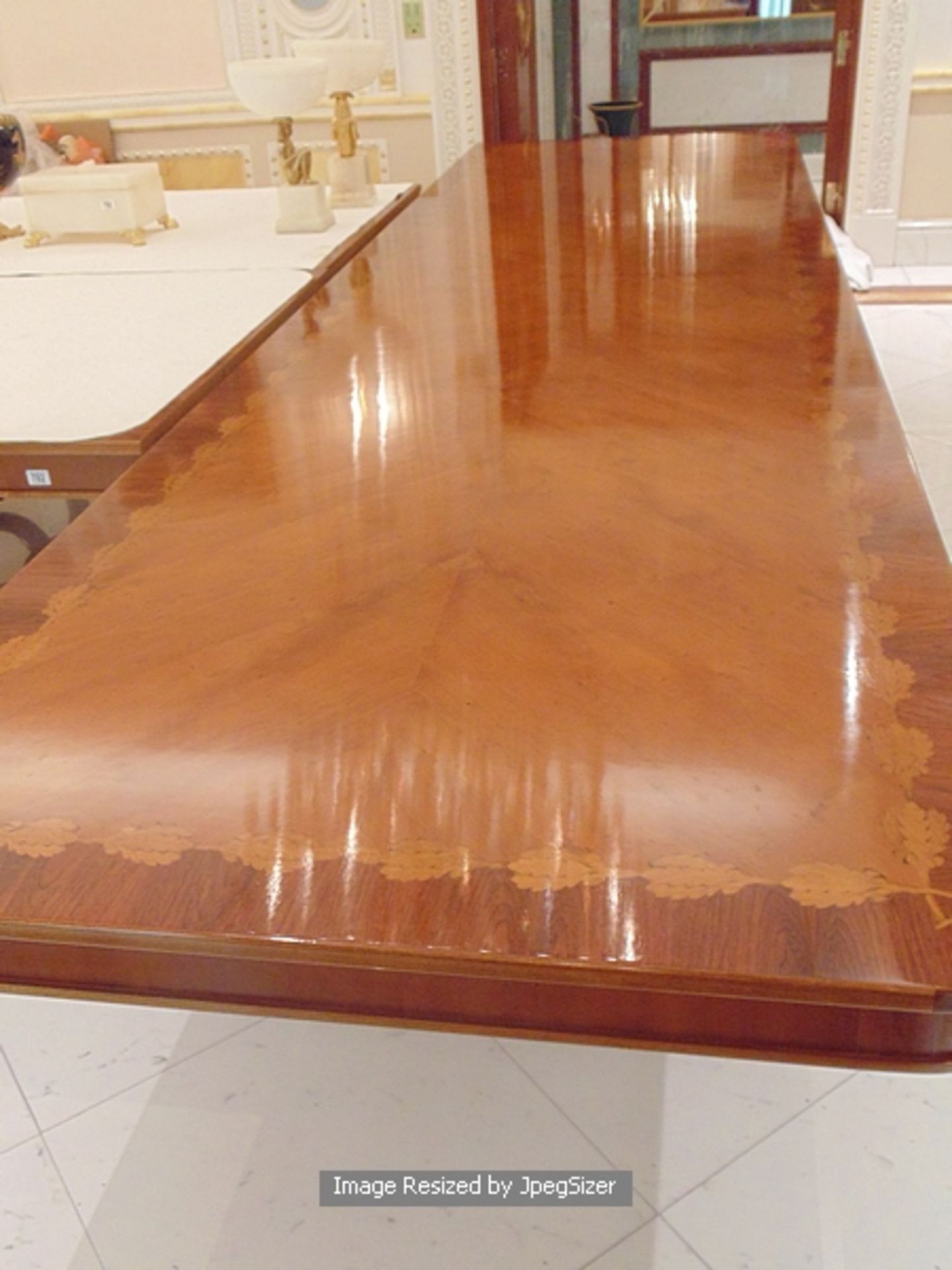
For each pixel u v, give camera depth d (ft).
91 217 8.90
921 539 3.75
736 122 23.99
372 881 2.51
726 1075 5.63
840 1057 2.34
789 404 4.95
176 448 4.92
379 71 9.64
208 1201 5.14
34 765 2.96
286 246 8.55
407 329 6.32
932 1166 5.12
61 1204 5.17
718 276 6.98
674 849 2.52
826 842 2.51
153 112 18.53
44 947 2.58
